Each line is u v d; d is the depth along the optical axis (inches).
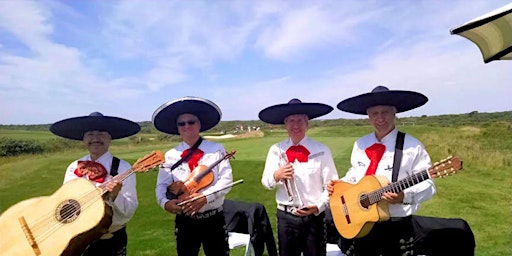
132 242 223.9
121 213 116.3
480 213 215.0
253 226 183.3
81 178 108.5
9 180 386.0
